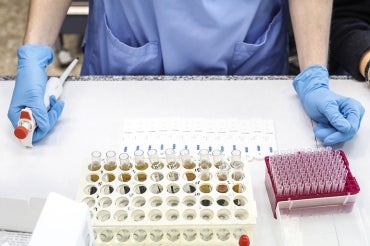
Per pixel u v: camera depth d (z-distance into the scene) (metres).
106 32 1.21
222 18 1.12
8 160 0.99
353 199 0.85
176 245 0.76
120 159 0.85
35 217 0.79
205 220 0.75
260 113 1.08
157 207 0.77
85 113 1.09
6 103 1.13
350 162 0.96
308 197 0.83
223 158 0.86
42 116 1.01
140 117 1.07
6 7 2.75
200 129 1.03
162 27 1.13
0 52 2.48
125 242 0.75
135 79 1.18
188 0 1.08
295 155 0.89
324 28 1.18
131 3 1.14
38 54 1.14
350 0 1.30
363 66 1.15
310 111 1.05
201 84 1.16
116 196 0.79
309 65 1.15
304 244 0.80
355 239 0.81
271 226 0.84
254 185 0.92
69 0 1.27
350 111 1.01
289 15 1.31
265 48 1.22
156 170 0.83
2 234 0.82
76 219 0.61
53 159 0.99
